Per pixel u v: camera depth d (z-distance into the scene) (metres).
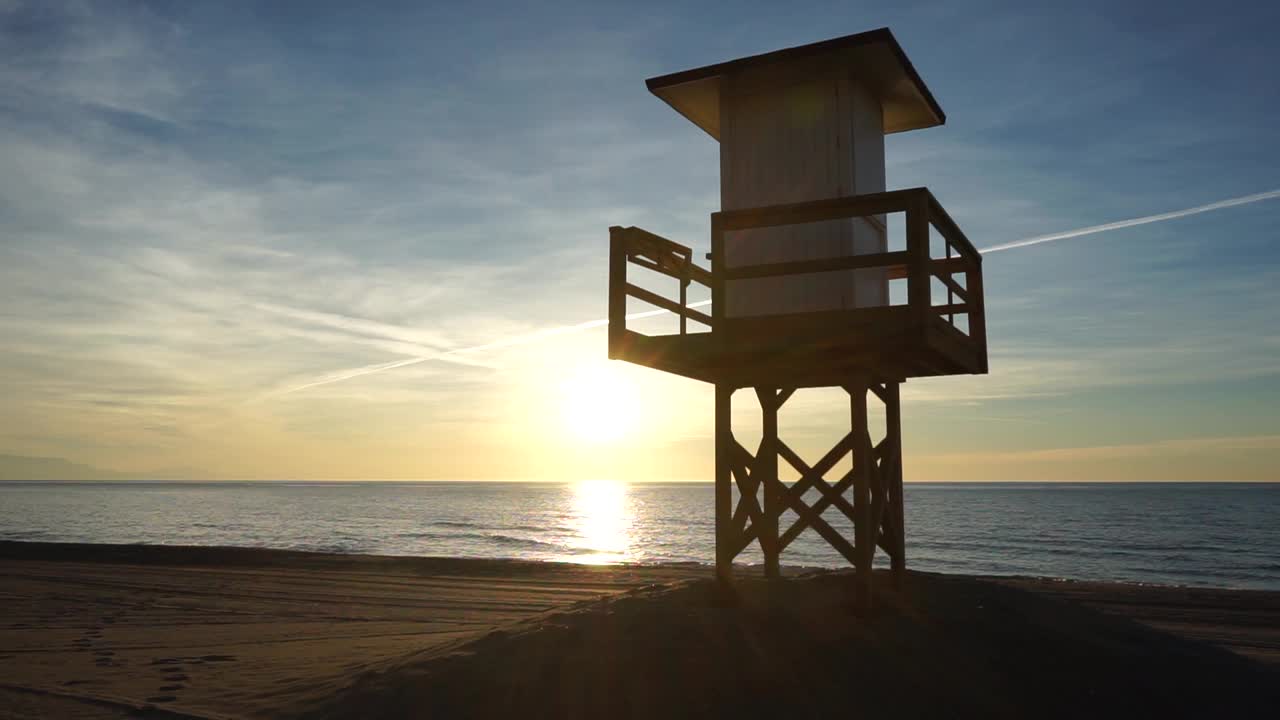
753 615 7.47
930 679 6.60
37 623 14.04
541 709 6.39
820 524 8.16
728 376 8.53
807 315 7.02
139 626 13.78
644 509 111.44
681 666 6.67
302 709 7.20
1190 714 6.61
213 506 112.12
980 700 6.42
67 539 52.16
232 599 17.39
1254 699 7.01
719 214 7.30
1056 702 6.52
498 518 85.00
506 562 25.30
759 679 6.47
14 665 10.11
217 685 8.73
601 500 149.88
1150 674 7.13
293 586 19.72
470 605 16.44
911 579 8.92
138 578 21.53
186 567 24.91
